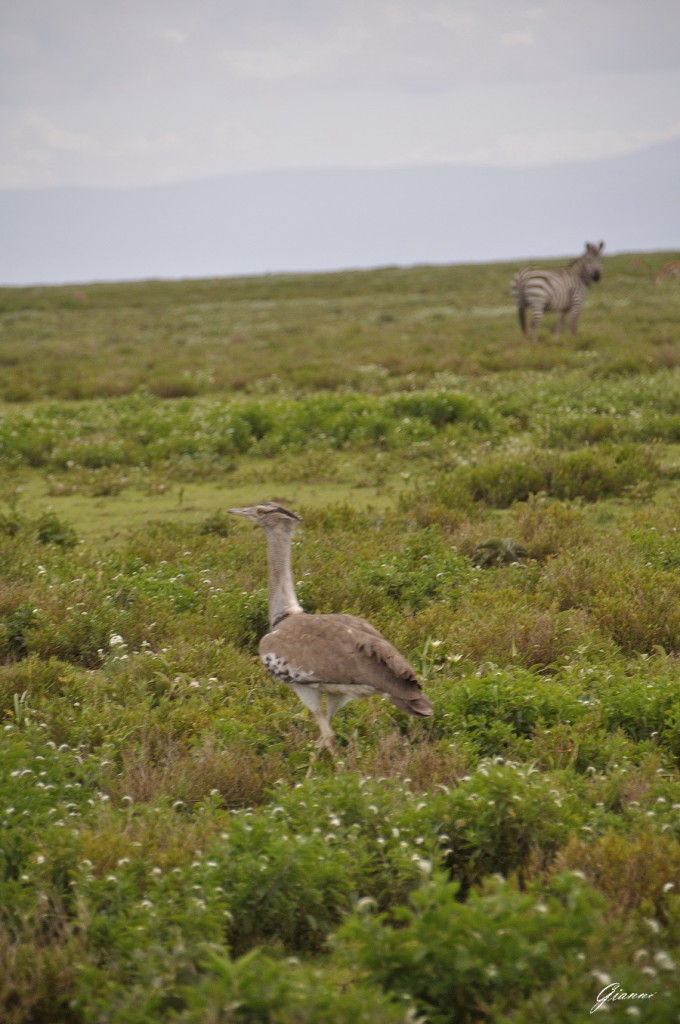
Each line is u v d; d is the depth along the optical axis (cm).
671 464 4219
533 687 1944
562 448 4631
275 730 1944
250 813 1488
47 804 1560
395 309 14400
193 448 4934
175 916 1223
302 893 1334
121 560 2986
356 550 3009
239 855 1375
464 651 2241
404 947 1137
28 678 2131
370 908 1353
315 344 10231
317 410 5406
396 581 2680
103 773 1742
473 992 1118
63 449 4938
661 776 1678
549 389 6000
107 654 2341
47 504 4153
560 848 1423
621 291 14438
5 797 1541
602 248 9088
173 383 7200
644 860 1335
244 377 7506
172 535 3353
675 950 1181
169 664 2189
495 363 7575
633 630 2369
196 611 2609
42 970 1220
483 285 17338
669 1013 1030
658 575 2609
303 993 1061
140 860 1378
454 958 1112
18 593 2597
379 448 4900
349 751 1820
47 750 1734
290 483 4353
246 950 1333
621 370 6688
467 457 4459
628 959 1156
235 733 1861
